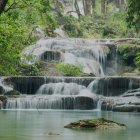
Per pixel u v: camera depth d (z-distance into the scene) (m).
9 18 27.47
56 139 16.09
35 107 37.66
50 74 49.53
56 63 51.72
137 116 30.20
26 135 17.34
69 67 51.00
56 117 28.05
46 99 37.88
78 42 57.47
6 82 42.09
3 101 37.50
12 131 18.91
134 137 16.94
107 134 17.72
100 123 20.39
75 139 16.14
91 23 72.56
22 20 30.86
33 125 21.80
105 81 42.12
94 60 55.88
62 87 42.09
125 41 58.16
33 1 24.80
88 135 17.31
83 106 38.09
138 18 24.89
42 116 28.83
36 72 48.34
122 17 72.38
